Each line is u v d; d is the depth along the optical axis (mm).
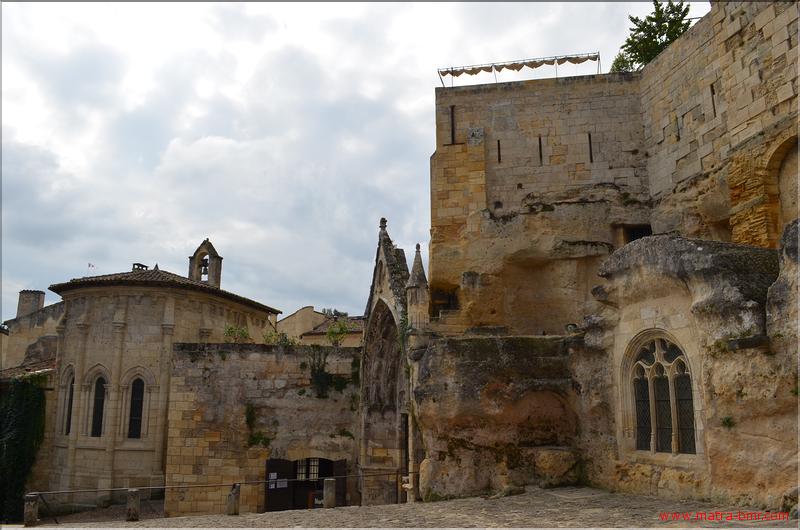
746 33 20312
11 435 36094
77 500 34938
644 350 15797
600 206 26516
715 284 12977
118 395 35750
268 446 31094
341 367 32438
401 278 25781
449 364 18500
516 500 16125
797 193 18375
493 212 27422
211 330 38750
